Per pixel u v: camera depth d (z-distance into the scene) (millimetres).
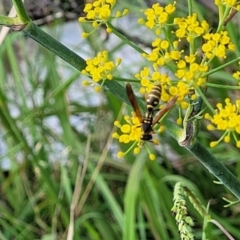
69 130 601
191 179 630
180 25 293
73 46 654
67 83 576
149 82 291
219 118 280
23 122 600
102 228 567
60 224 596
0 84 614
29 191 601
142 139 292
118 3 608
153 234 555
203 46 289
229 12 297
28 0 620
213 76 539
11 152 592
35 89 648
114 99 569
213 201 605
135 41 650
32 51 724
